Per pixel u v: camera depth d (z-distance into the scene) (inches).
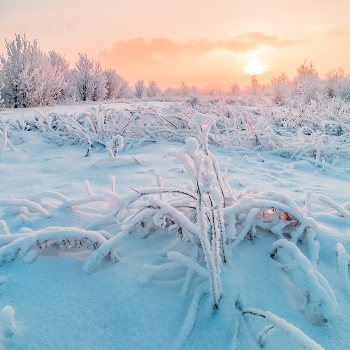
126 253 58.7
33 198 75.5
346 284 49.4
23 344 37.7
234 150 185.5
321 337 40.3
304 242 63.3
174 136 201.6
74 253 57.5
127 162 136.3
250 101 616.4
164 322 41.6
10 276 49.4
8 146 170.7
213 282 42.5
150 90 1056.2
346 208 75.3
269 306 45.3
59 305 44.1
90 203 82.4
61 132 206.5
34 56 415.5
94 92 591.2
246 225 60.3
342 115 239.9
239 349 37.9
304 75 495.8
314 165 149.3
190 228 52.9
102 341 38.7
